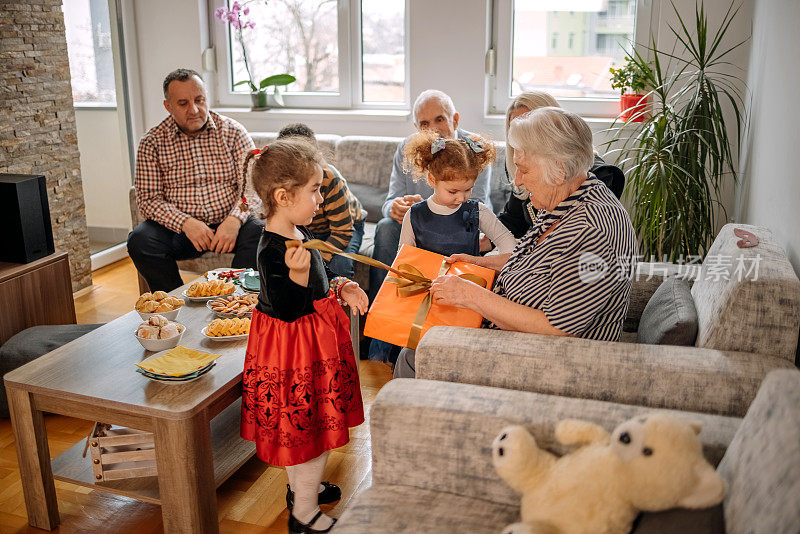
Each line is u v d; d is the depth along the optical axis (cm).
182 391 195
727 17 347
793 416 118
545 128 179
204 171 358
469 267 213
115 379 203
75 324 311
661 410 155
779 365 168
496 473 154
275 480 237
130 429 211
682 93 329
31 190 296
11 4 346
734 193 359
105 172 439
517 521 147
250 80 441
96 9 416
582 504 129
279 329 192
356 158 388
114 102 440
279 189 188
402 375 216
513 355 177
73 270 399
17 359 264
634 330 244
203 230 348
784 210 226
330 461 245
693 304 205
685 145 321
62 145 385
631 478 127
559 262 183
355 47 427
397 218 282
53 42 373
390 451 162
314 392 196
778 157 244
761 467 118
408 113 416
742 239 202
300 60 441
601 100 395
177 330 223
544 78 405
